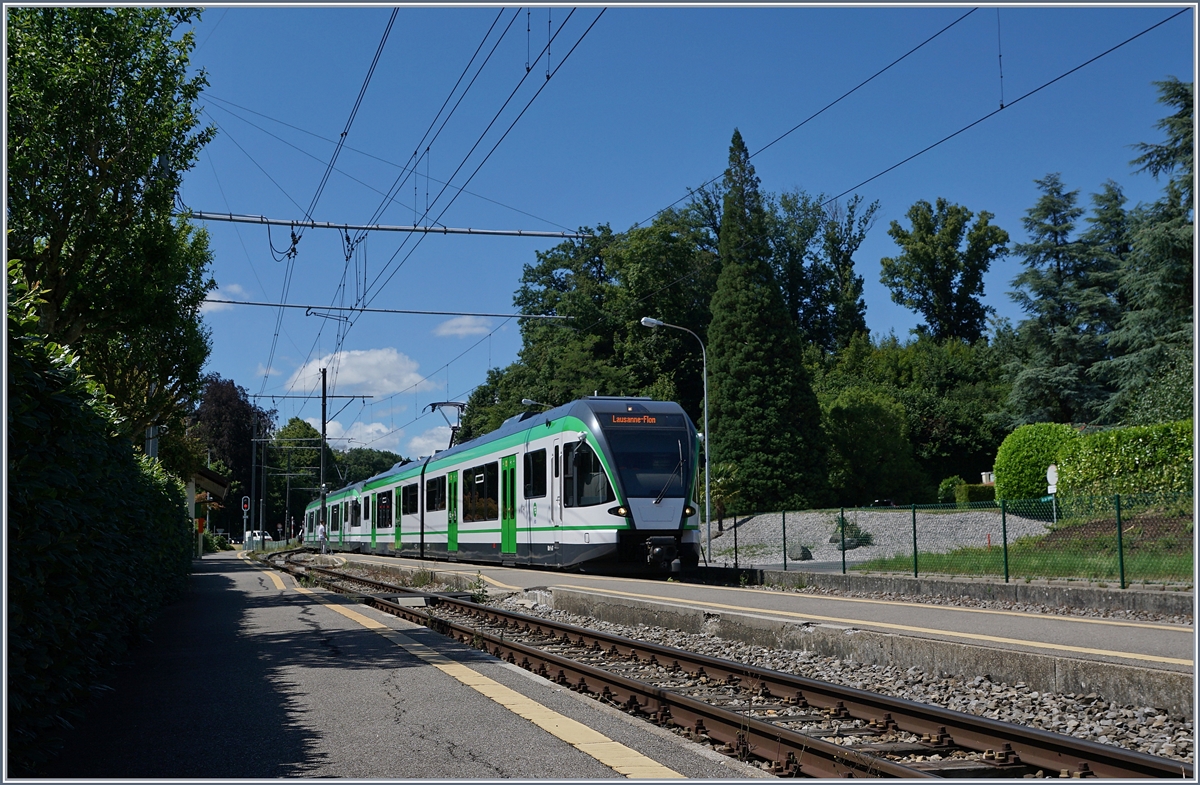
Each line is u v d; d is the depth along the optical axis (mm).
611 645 11797
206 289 20453
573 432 20766
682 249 62969
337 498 50344
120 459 9555
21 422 5445
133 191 13984
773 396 48281
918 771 5613
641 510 19516
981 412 62531
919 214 78312
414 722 6930
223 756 6086
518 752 6098
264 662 9844
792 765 6305
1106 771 5730
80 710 6352
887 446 51781
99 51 13203
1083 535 19766
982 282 76750
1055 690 8211
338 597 18797
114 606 9211
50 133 12898
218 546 68375
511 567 25594
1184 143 36812
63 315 14016
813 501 48156
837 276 78312
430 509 30938
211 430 73875
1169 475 24703
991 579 19016
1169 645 9336
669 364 62969
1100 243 51844
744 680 9133
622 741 6352
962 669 9109
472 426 70688
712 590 17547
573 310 64875
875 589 18391
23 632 5508
